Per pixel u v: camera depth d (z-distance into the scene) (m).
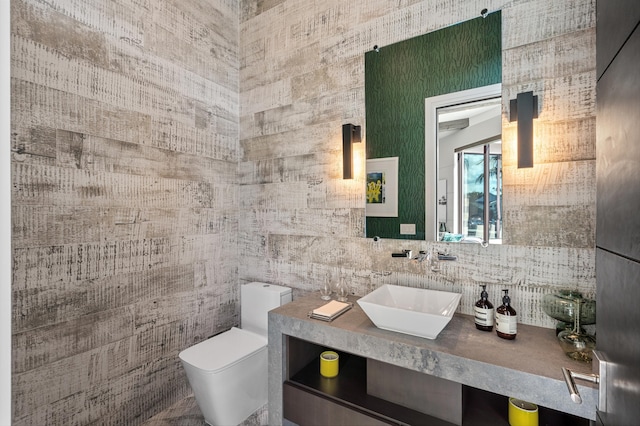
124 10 1.80
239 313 2.56
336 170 2.08
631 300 0.56
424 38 1.77
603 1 0.73
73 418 1.58
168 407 2.04
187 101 2.17
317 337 1.53
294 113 2.26
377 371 1.48
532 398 1.06
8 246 0.59
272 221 2.38
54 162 1.52
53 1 1.51
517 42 1.51
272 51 2.36
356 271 2.01
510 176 1.53
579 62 1.38
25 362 1.42
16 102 1.39
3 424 0.58
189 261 2.19
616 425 0.62
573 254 1.40
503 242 1.55
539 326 1.47
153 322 1.97
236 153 2.55
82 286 1.63
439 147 1.73
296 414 1.60
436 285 1.74
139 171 1.89
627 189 0.58
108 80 1.73
